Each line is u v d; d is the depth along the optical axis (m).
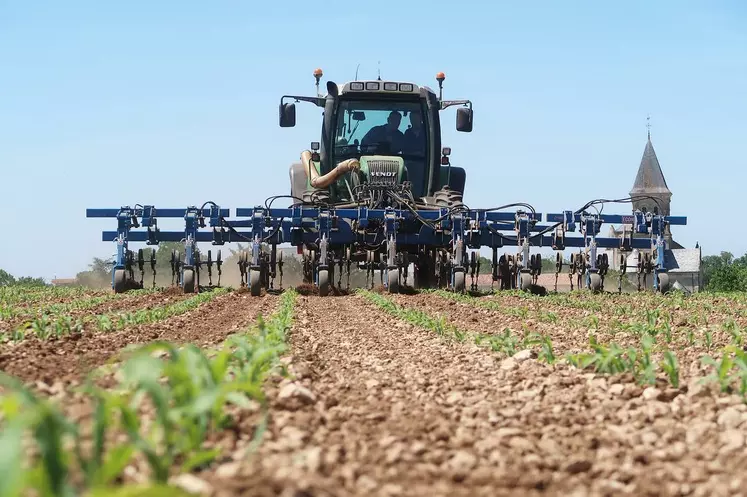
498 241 24.17
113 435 4.95
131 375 4.61
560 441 5.82
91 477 3.71
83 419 5.31
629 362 8.68
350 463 4.93
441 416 6.73
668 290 24.16
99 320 13.73
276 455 4.81
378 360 10.70
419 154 24.80
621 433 6.05
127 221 24.39
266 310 18.44
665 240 24.39
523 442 5.61
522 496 4.48
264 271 23.56
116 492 3.05
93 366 9.02
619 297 22.92
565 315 17.81
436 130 24.78
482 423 6.39
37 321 12.22
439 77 24.89
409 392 8.10
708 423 6.25
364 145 24.66
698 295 24.80
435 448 5.50
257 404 6.25
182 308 18.12
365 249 23.97
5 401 3.56
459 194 24.77
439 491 4.44
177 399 4.90
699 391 7.43
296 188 25.77
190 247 23.59
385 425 6.22
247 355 7.43
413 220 23.86
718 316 17.56
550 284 85.75
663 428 6.20
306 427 5.75
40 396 6.54
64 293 26.97
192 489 3.79
